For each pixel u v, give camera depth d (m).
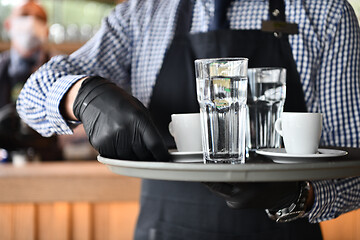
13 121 2.34
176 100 1.14
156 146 0.76
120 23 1.19
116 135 0.78
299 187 0.88
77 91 0.87
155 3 1.21
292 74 1.11
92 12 4.28
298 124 0.83
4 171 1.93
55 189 1.90
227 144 0.79
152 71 1.17
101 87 0.85
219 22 1.12
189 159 0.83
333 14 1.10
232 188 0.76
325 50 1.10
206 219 1.10
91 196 1.91
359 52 1.14
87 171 1.92
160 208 1.16
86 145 2.55
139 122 0.77
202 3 1.15
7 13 4.12
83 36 3.94
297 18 1.11
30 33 3.78
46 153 2.39
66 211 1.94
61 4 4.24
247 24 1.12
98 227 1.96
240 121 0.79
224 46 1.10
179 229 1.13
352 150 0.91
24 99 1.02
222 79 0.77
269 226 1.09
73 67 1.09
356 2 2.23
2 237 1.93
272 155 0.78
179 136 0.91
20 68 3.89
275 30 1.10
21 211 1.93
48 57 3.97
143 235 1.18
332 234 1.86
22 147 2.34
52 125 0.97
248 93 0.95
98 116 0.81
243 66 0.78
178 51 1.14
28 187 1.90
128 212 1.96
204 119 0.80
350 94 1.09
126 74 1.23
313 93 1.11
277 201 0.81
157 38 1.17
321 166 0.65
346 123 1.09
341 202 0.98
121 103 0.80
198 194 1.11
